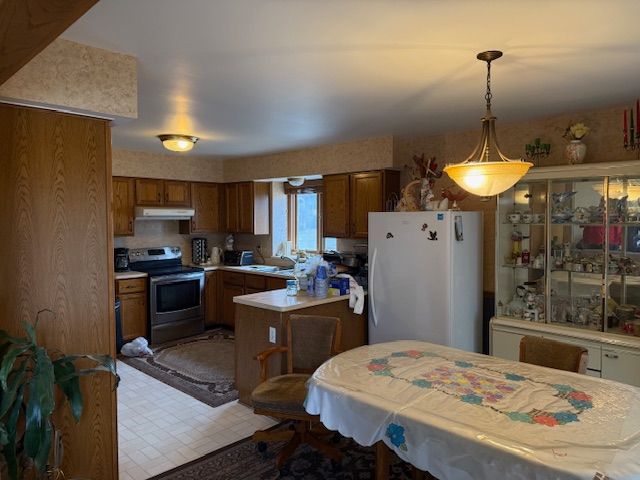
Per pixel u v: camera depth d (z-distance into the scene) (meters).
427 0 1.67
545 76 2.59
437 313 3.65
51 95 2.02
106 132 2.28
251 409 3.59
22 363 1.79
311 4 1.70
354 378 2.26
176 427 3.27
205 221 6.32
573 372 2.38
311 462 2.78
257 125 3.93
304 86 2.76
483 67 2.42
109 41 2.07
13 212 2.02
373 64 2.38
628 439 1.62
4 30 1.35
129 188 5.48
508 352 3.73
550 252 3.69
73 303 2.20
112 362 2.03
